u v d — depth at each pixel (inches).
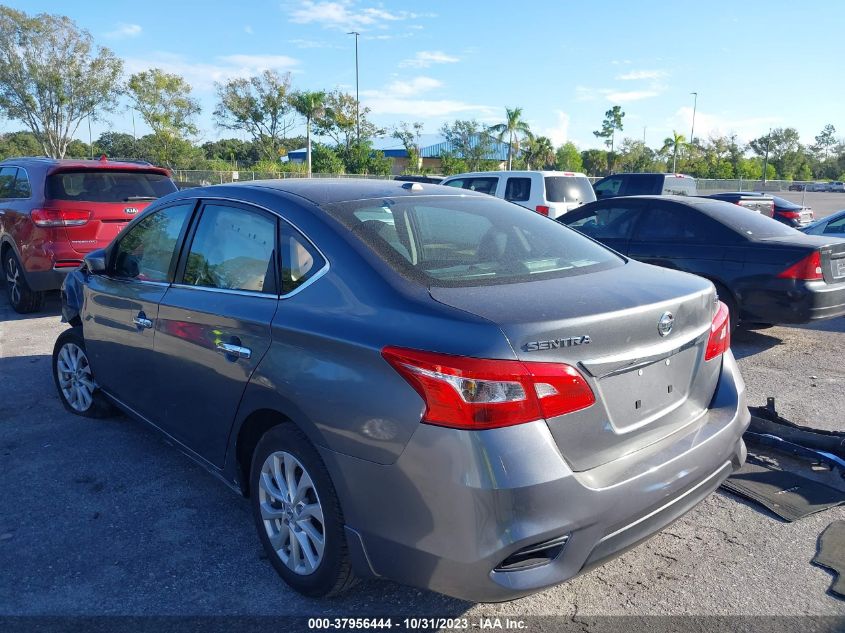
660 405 108.3
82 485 156.9
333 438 102.2
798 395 221.6
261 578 122.5
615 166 2851.9
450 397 90.0
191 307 134.6
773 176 3688.5
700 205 295.1
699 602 116.1
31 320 319.9
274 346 113.7
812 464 167.6
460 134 2182.6
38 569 124.6
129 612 112.8
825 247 259.4
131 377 161.0
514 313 95.3
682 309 109.4
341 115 2020.2
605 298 103.7
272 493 118.6
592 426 96.3
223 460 132.3
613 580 122.7
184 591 118.5
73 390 197.8
